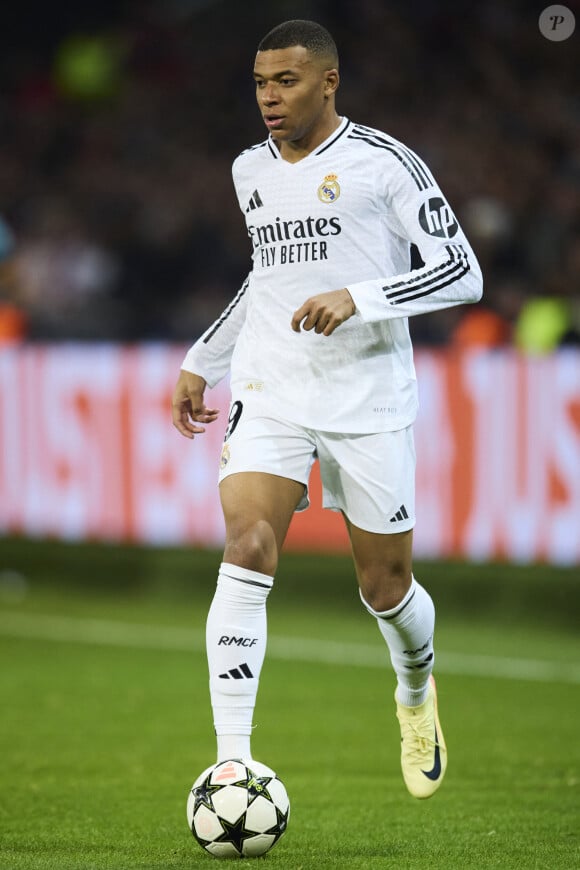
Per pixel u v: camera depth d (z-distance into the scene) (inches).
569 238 1504.7
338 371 516.7
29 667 1047.0
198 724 834.2
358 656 1088.8
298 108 503.8
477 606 1241.4
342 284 515.8
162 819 577.9
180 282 1774.1
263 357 522.6
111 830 553.0
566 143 1635.1
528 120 1669.5
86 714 864.9
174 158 1884.8
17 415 1434.5
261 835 476.7
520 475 1155.3
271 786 481.4
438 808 605.9
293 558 1336.1
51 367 1406.3
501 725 832.9
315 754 746.2
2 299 1724.9
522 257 1498.5
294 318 488.7
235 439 517.7
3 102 2063.2
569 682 984.9
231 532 502.0
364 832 550.0
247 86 1929.1
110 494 1373.0
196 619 1283.2
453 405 1189.7
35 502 1429.6
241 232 1750.7
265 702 908.6
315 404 515.5
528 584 1219.9
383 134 521.3
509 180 1601.9
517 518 1159.0
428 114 1732.3
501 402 1162.6
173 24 2038.6
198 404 575.8
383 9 1846.7
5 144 2012.8
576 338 1274.6
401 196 512.1
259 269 528.4
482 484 1177.4
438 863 486.6
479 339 1302.9
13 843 525.7
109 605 1368.1
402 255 535.8
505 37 1753.2
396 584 534.9
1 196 1953.7
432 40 1795.0
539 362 1139.9
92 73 1962.4
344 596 1295.5
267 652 1107.9
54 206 1898.4
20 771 695.1
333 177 512.1
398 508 525.0
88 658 1090.1
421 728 570.3
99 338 1595.7
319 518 1268.5
